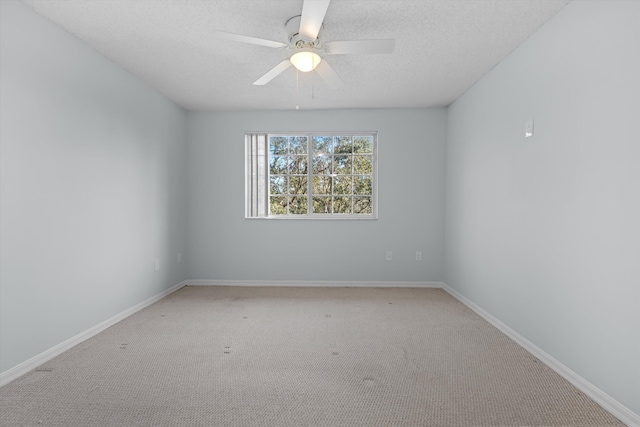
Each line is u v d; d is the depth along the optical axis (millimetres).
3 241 2113
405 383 2150
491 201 3297
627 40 1782
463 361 2459
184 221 4691
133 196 3492
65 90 2588
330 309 3676
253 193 4730
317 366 2377
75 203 2699
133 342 2773
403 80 3615
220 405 1909
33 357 2326
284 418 1796
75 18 2424
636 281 1736
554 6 2262
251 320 3318
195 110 4711
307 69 2611
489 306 3332
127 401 1941
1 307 2107
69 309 2646
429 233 4668
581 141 2109
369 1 2227
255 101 4324
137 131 3553
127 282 3408
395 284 4684
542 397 1998
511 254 2928
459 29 2574
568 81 2229
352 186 4816
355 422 1767
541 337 2506
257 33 2662
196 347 2688
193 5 2283
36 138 2338
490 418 1800
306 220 4707
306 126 4695
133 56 3043
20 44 2213
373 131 4680
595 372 1990
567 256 2234
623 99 1810
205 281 4762
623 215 1811
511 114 2938
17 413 1820
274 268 4738
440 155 4633
